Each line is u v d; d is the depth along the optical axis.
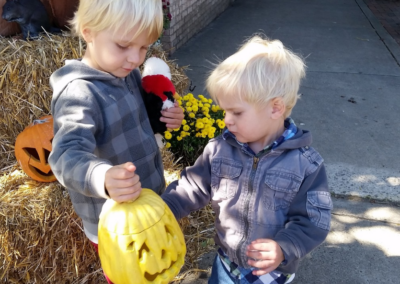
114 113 1.51
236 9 8.67
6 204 2.05
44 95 2.65
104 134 1.51
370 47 6.32
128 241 1.21
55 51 2.63
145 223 1.23
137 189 1.13
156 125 1.84
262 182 1.46
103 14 1.32
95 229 1.66
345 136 3.78
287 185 1.42
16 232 2.03
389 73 5.31
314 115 4.18
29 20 2.70
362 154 3.49
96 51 1.44
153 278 1.29
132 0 1.32
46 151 2.40
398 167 3.32
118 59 1.42
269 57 1.36
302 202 1.42
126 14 1.31
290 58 1.41
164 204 1.32
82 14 1.38
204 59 5.66
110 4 1.30
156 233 1.24
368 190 3.05
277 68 1.35
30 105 2.65
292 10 8.66
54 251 2.15
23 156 2.38
